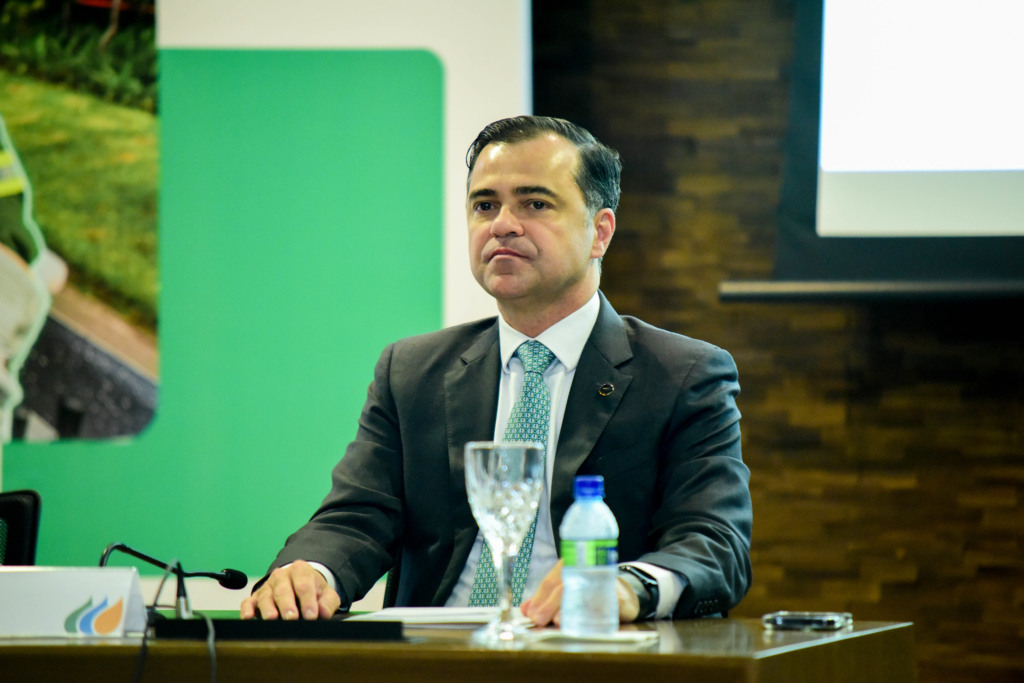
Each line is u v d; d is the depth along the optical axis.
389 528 4.12
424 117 7.32
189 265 7.32
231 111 7.35
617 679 2.23
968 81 7.39
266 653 2.39
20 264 7.33
